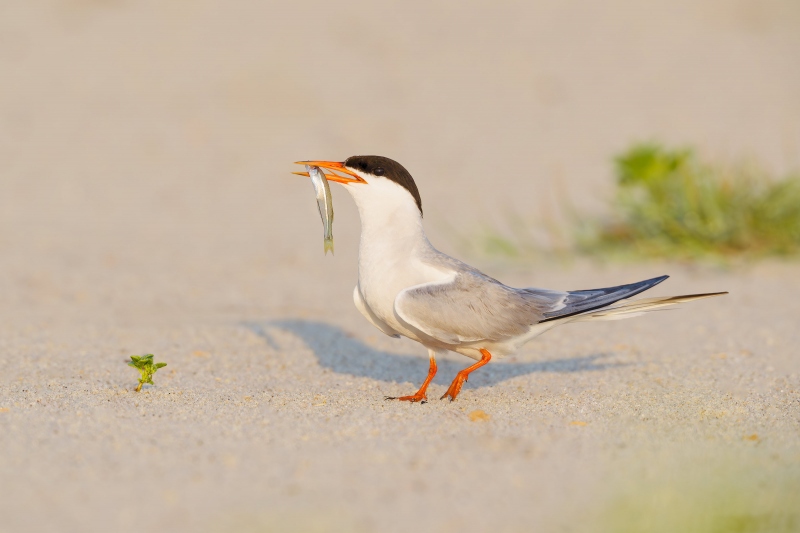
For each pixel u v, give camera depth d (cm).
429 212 1712
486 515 568
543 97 2441
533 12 2997
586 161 2023
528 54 2702
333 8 2897
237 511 564
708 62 2716
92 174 1920
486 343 785
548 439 694
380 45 2684
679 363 945
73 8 2817
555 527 556
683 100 2441
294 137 2145
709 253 1418
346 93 2380
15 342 995
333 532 542
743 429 727
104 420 712
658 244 1455
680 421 745
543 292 802
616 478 623
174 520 552
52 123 2175
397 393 838
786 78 2605
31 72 2422
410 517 562
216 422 718
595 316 809
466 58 2647
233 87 2378
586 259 1459
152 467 623
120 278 1326
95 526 544
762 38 2928
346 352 1005
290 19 2809
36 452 643
